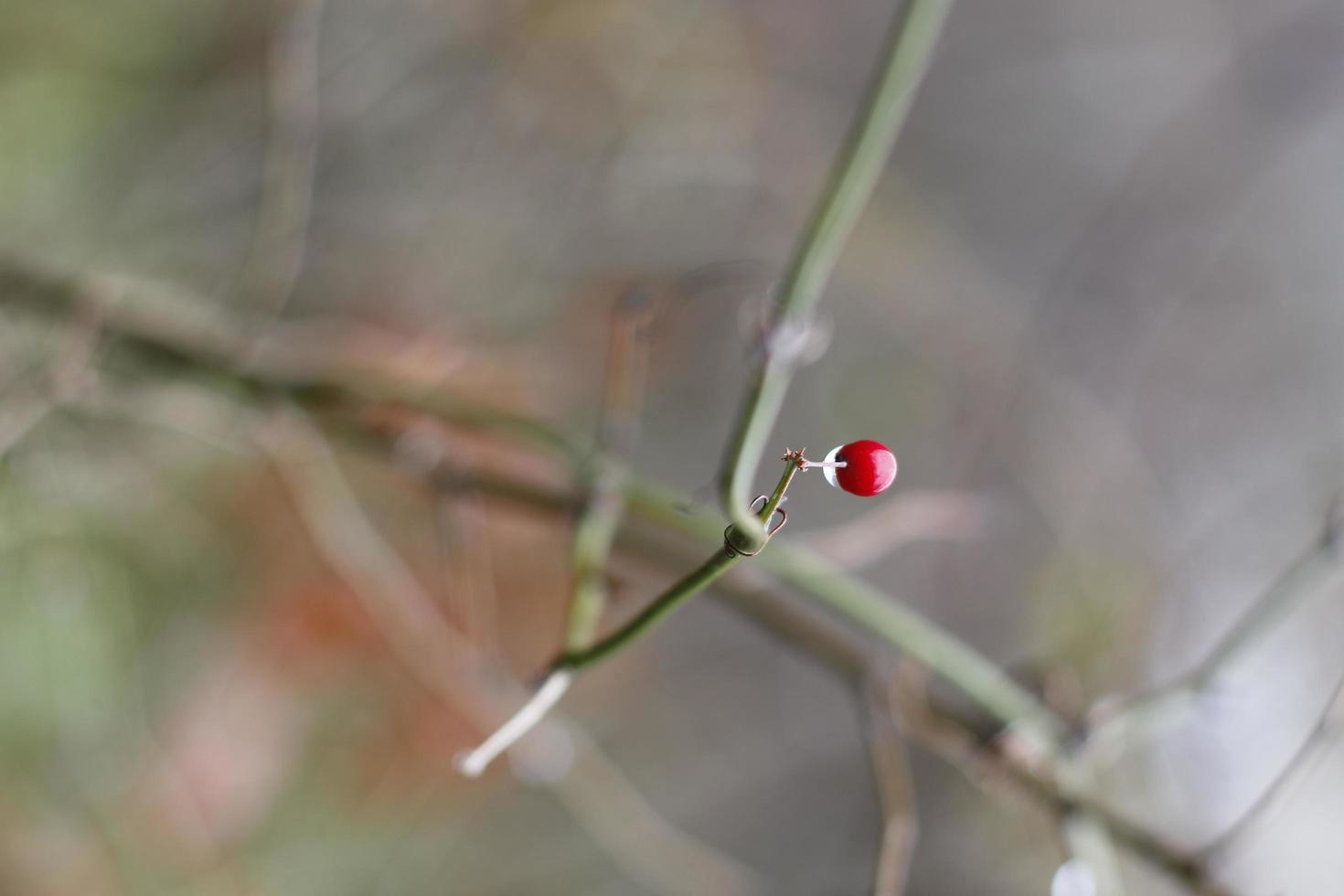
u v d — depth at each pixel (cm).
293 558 88
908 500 62
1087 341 113
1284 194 117
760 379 45
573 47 91
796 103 97
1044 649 104
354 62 88
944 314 103
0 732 80
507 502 65
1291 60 117
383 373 68
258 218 81
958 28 113
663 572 61
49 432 75
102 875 84
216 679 88
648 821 82
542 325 88
